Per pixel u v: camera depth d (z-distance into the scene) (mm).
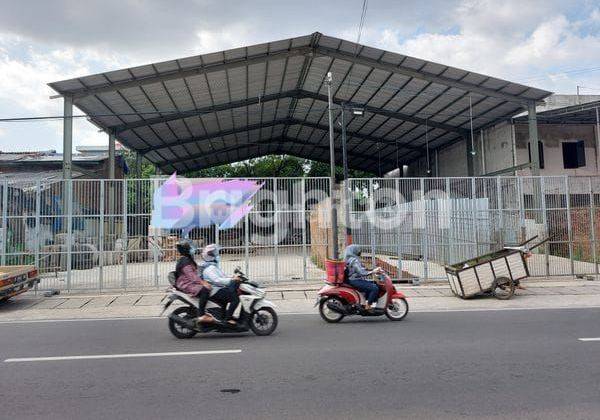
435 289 13430
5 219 13492
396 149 36062
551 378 5438
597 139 26156
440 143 32875
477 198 15148
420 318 9516
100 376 5789
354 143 35844
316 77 23688
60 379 5688
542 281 14445
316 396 4969
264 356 6629
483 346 6961
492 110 24828
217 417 4449
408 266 14836
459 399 4820
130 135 27156
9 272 11562
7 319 10172
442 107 25297
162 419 4426
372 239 14531
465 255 14953
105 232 13719
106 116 23141
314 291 13102
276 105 28219
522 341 7242
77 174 26953
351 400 4832
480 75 20516
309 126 33031
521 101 22281
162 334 8359
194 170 42406
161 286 13750
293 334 8148
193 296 8039
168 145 31656
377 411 4531
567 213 15094
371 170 45344
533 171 22156
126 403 4855
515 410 4516
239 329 8039
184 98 23141
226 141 34938
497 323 8766
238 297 8109
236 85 23031
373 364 6113
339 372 5785
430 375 5609
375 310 9203
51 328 9055
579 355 6387
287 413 4516
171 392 5172
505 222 15016
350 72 22438
